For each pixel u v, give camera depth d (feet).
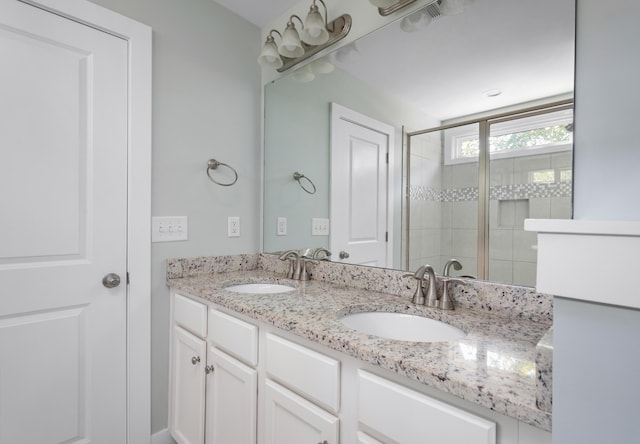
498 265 3.41
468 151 3.67
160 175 4.98
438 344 2.48
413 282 4.02
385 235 4.46
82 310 4.26
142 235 4.73
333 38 4.97
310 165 5.52
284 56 5.80
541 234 1.46
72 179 4.17
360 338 2.57
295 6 5.73
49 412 4.01
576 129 1.82
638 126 1.59
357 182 4.81
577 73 1.83
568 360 1.41
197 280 5.02
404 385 2.22
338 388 2.62
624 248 1.24
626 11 1.65
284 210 5.95
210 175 5.61
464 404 1.96
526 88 3.26
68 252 4.15
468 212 3.65
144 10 4.81
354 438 2.50
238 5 5.76
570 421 1.40
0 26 3.69
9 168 3.76
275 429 3.19
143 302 4.75
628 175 1.61
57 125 4.06
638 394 1.24
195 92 5.41
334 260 5.14
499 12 3.46
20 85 3.81
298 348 2.95
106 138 4.42
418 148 4.11
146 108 4.74
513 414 1.68
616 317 1.29
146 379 4.79
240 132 6.06
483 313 3.37
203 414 4.26
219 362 3.99
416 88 4.12
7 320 3.77
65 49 4.11
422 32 4.05
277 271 5.92
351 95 4.88
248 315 3.47
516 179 3.30
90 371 4.32
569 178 2.95
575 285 1.36
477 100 3.60
